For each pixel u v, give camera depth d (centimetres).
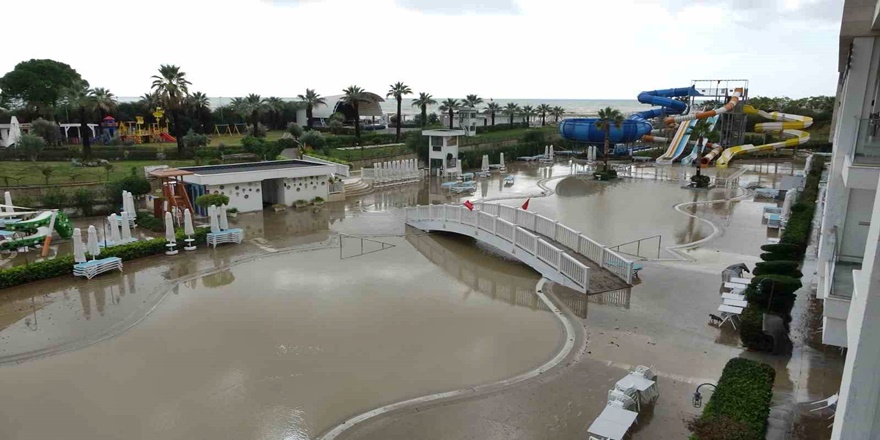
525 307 2059
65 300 2145
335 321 1922
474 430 1259
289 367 1573
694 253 2777
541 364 1592
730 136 7475
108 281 2378
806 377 1473
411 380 1498
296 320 1930
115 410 1355
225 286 2311
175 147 6406
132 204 3419
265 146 5884
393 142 8262
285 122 10000
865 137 1172
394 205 4256
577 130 7600
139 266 2594
